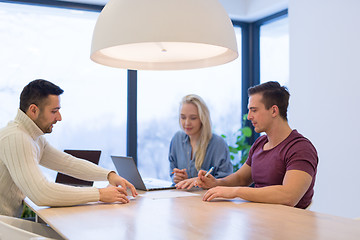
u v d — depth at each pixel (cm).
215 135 287
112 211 160
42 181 171
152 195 205
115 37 141
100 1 371
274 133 206
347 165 317
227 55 178
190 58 192
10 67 353
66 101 373
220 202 180
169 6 139
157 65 197
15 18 356
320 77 343
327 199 337
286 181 182
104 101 388
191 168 284
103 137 387
